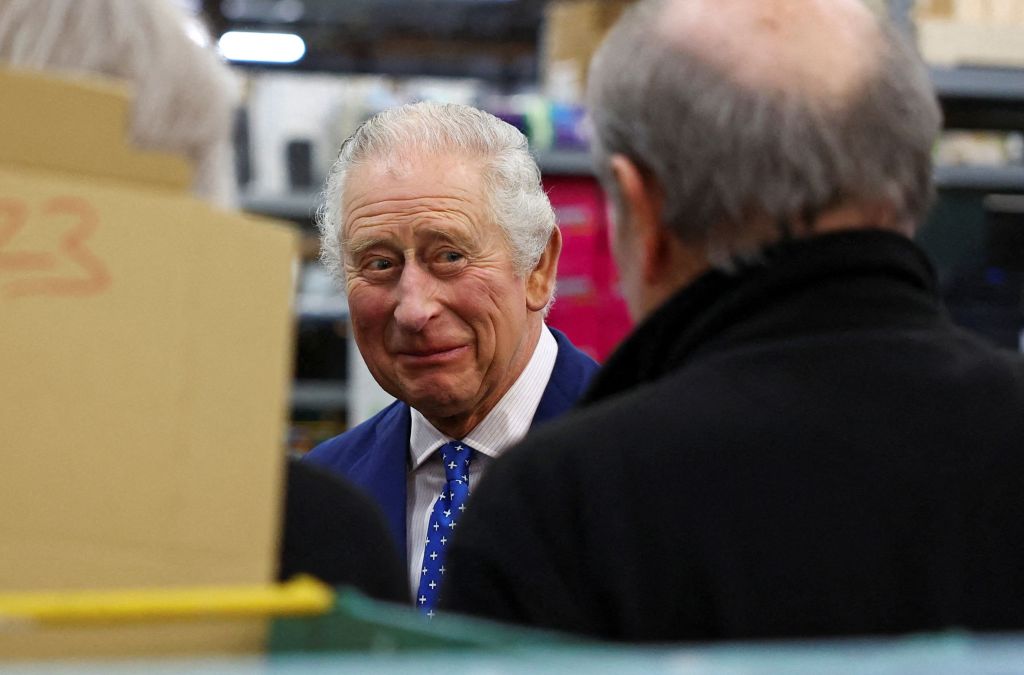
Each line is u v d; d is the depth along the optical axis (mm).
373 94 4285
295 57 5984
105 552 762
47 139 773
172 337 785
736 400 1027
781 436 1004
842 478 988
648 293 1158
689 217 1086
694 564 978
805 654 585
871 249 1073
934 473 989
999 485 994
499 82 6375
